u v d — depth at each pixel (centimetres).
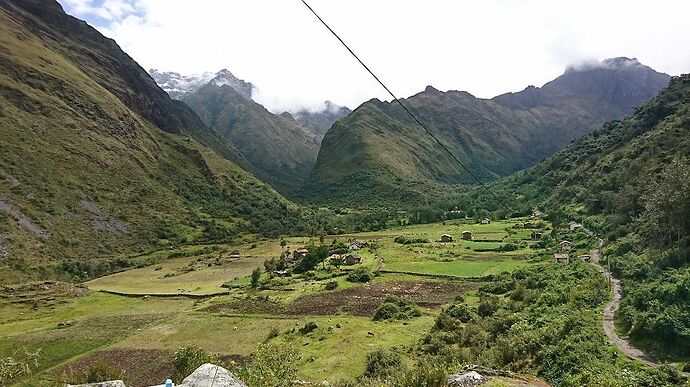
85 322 7869
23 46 19862
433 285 8981
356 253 12719
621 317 4406
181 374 2527
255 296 8894
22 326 7644
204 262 13738
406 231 17450
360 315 6906
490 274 9275
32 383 1681
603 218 11506
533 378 1641
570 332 3972
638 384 2852
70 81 19825
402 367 4109
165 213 17475
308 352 5044
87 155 17000
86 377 1816
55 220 13212
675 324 3525
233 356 5447
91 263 12306
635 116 19900
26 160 14488
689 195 6475
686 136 11800
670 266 5938
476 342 4594
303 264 11425
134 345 6281
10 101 16300
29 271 10819
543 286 6731
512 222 16325
